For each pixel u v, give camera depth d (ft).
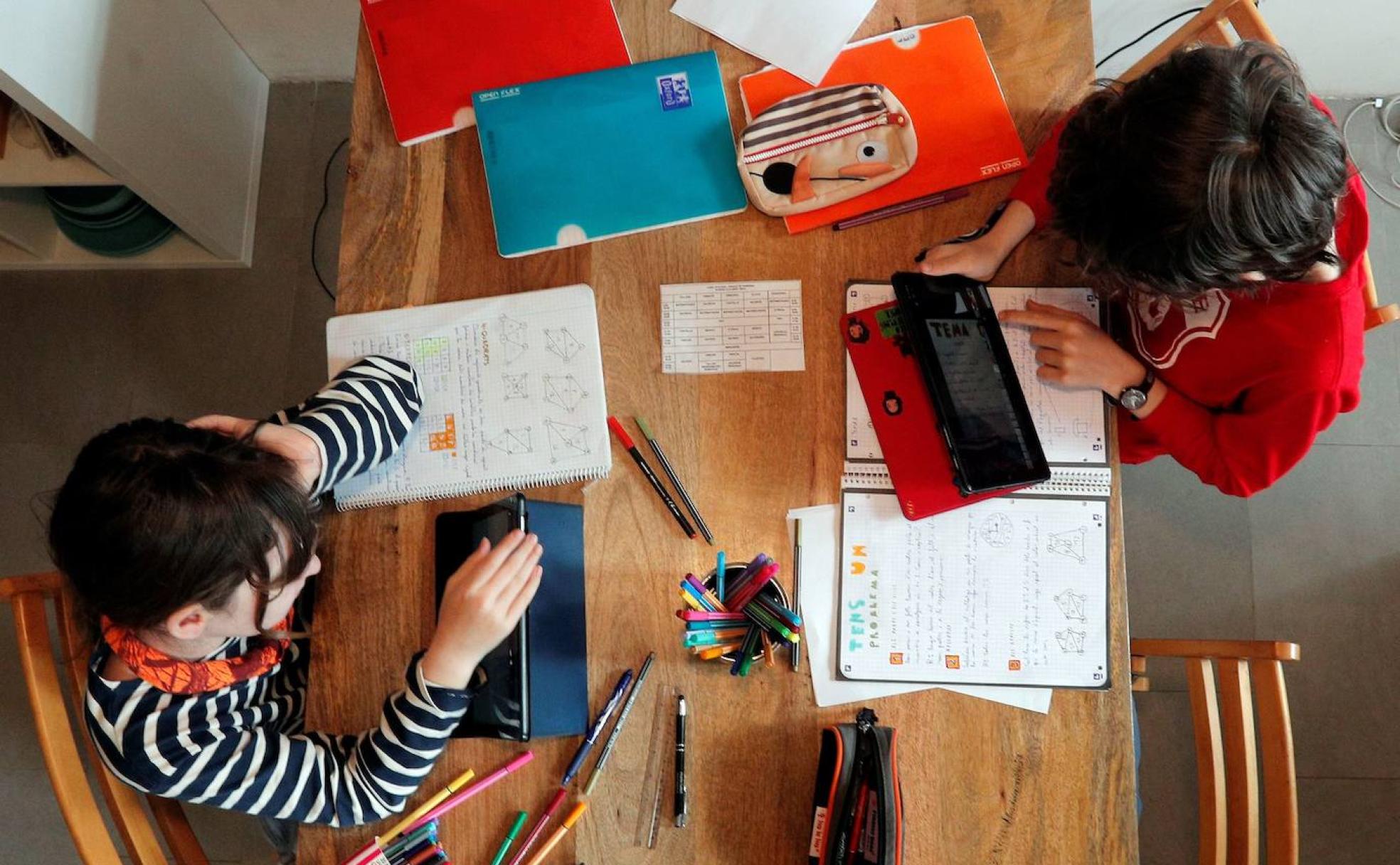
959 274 3.26
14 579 3.27
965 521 3.20
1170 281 2.69
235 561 2.48
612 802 3.07
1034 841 3.07
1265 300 3.12
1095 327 3.25
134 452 2.42
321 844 3.07
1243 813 3.39
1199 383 3.38
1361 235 3.04
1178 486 5.62
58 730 3.20
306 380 5.74
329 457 3.02
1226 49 2.61
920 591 3.18
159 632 2.69
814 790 3.07
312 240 5.89
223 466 2.48
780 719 3.11
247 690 3.20
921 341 3.18
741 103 3.48
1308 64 5.58
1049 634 3.15
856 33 3.49
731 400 3.28
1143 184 2.56
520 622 2.91
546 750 3.11
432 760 2.97
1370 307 3.51
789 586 3.18
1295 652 3.39
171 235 5.68
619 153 3.40
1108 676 3.13
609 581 3.19
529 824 3.07
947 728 3.11
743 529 3.22
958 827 3.08
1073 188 2.82
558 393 3.27
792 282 3.34
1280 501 5.59
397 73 3.48
